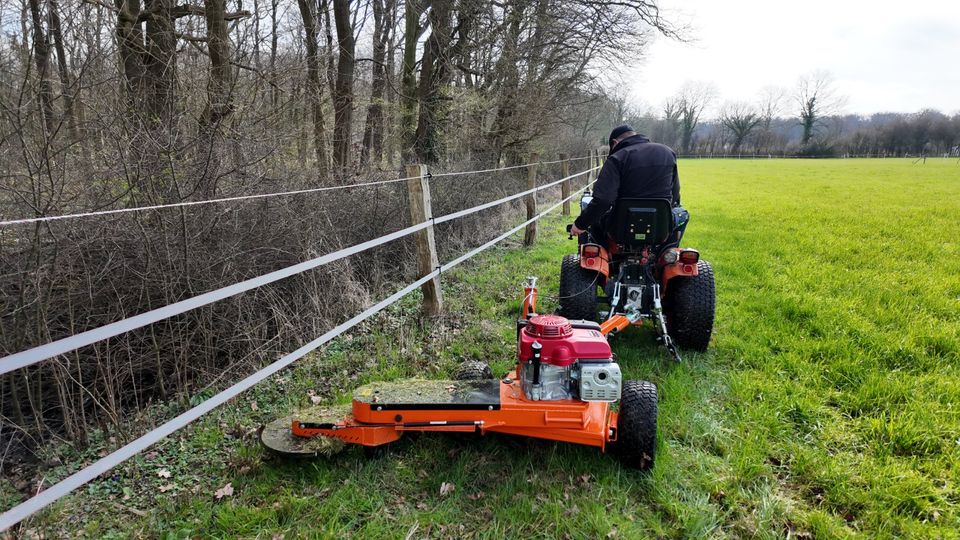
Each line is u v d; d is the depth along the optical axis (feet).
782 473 10.23
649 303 14.75
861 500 9.34
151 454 10.56
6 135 11.68
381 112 40.14
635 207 13.75
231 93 18.38
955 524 8.87
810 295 19.93
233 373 13.85
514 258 26.96
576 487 9.62
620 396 9.93
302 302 16.17
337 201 19.98
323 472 9.86
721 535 8.73
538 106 46.21
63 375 10.68
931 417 11.53
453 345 15.81
